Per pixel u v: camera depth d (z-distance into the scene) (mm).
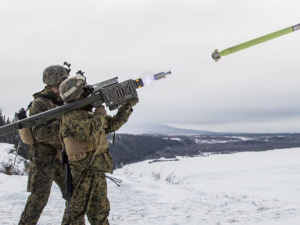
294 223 5527
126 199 8102
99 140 3658
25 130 4102
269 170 52969
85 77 3734
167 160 89500
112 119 3869
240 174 49375
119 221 5766
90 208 3768
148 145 109250
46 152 4152
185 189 10484
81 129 3467
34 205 4129
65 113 3602
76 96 3633
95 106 3656
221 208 7812
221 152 127500
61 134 3648
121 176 11133
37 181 4133
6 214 5844
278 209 7246
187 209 7195
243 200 9164
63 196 4129
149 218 6102
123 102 3666
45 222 5379
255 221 5910
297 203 8039
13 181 8883
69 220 3607
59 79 4219
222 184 33781
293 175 42062
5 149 12852
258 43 3799
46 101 4207
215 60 3732
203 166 73000
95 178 3648
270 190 26500
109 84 3689
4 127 3557
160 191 9422
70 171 3639
